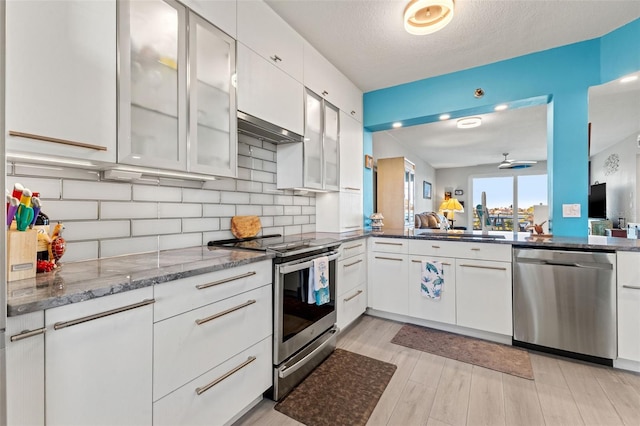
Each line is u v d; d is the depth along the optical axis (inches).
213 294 50.0
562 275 80.7
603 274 75.7
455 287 97.1
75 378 32.8
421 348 88.0
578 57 92.9
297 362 67.6
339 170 115.1
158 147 52.1
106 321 35.5
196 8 58.4
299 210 113.4
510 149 239.8
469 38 90.8
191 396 46.1
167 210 66.9
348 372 74.6
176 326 44.0
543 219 215.3
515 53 99.7
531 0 73.7
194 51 57.8
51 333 31.0
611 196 218.4
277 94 80.8
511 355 83.5
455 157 275.9
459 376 72.8
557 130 95.6
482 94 108.0
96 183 54.4
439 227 228.4
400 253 107.6
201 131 60.1
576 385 68.6
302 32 89.2
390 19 82.7
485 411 59.7
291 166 97.2
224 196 81.3
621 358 74.7
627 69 83.6
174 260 53.7
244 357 56.3
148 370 40.1
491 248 91.1
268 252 63.6
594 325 77.0
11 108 35.5
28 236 39.1
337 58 104.3
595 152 242.1
